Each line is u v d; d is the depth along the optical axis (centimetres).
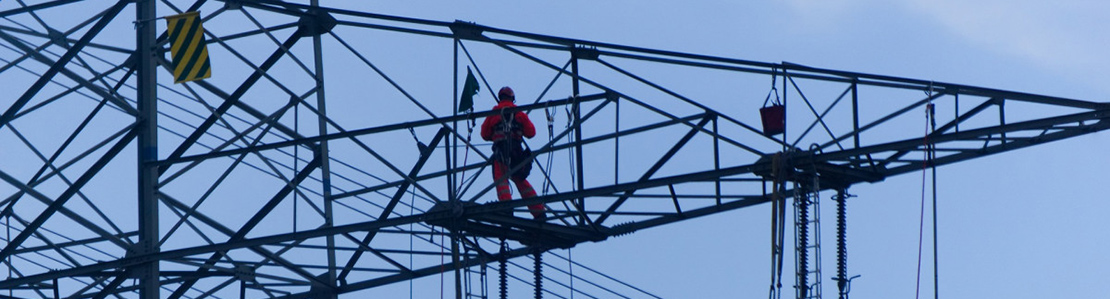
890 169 6888
